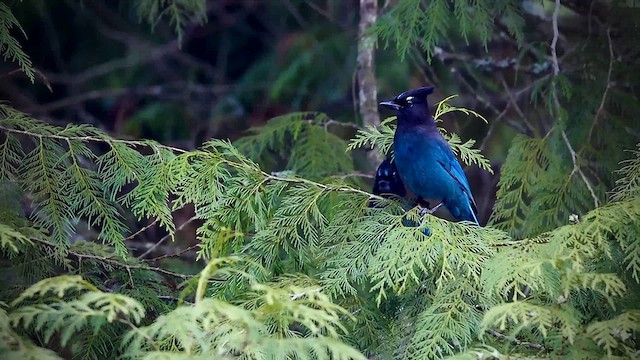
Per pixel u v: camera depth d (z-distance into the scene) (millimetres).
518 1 14070
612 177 12711
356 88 17344
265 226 9391
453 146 11102
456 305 8547
